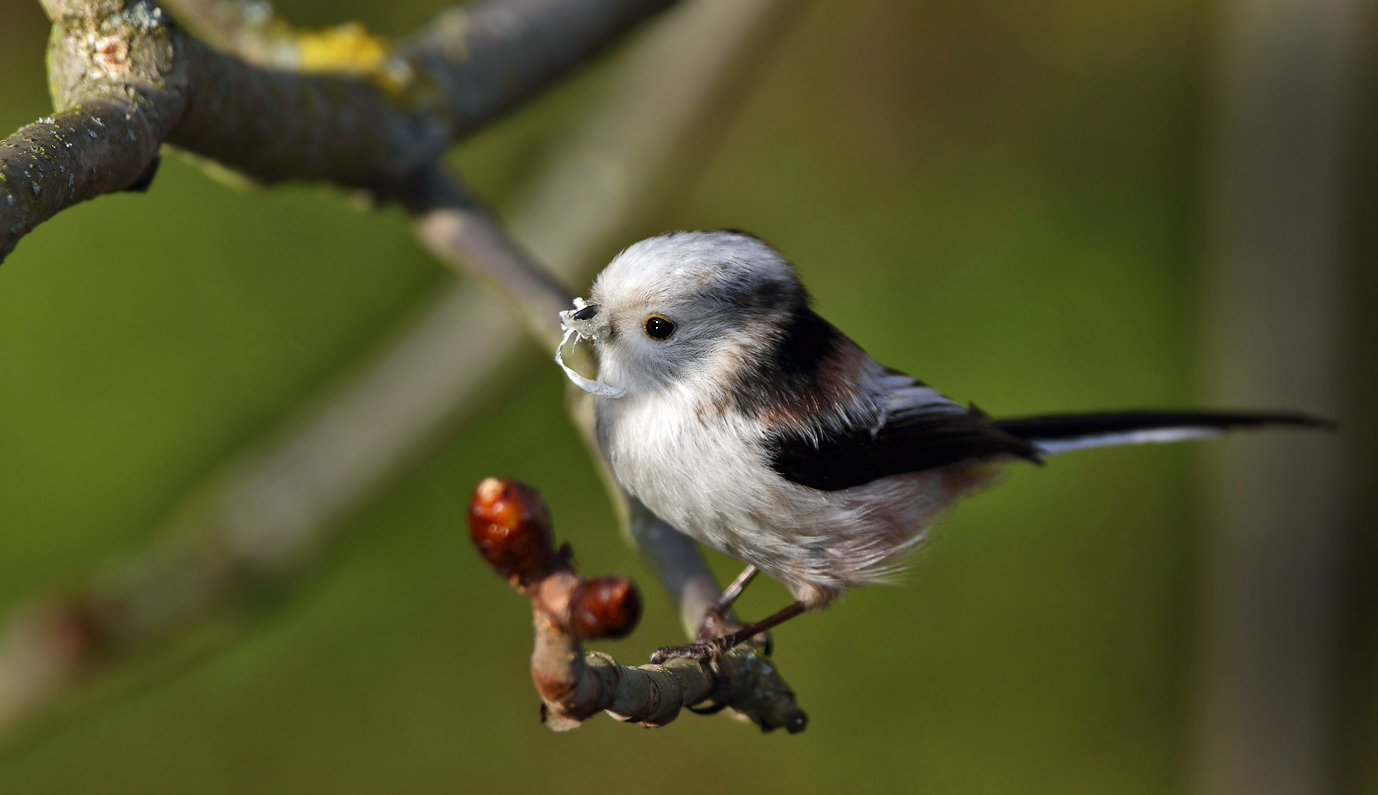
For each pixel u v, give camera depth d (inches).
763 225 472.4
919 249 462.9
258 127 218.5
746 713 208.7
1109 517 446.0
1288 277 421.7
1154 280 448.8
